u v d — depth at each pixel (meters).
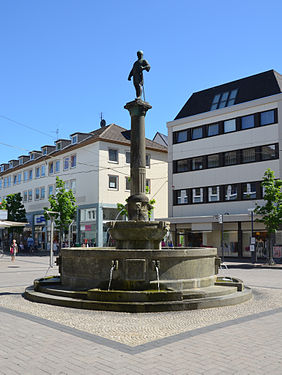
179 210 37.78
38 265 25.66
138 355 5.69
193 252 10.45
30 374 4.95
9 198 49.53
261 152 32.50
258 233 31.86
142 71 13.27
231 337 6.70
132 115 12.84
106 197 40.50
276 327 7.46
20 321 7.85
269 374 4.98
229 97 36.47
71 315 8.48
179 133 38.72
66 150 44.56
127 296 9.22
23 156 56.59
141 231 11.54
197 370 5.10
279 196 26.86
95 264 10.48
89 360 5.47
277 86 33.06
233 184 34.06
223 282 11.60
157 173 45.50
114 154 41.78
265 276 18.89
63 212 38.53
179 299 9.28
